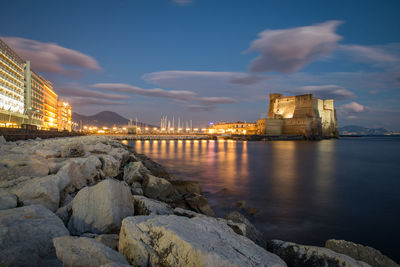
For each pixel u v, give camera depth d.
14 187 6.62
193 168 28.83
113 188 6.07
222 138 175.88
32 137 32.72
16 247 3.85
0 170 8.05
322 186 19.16
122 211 6.02
